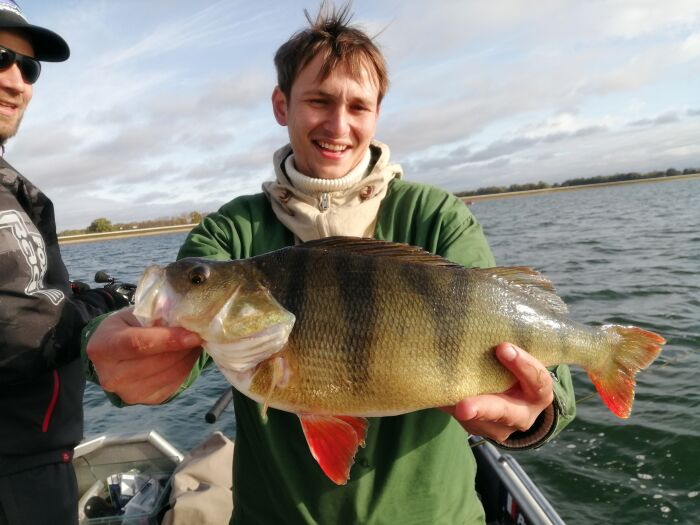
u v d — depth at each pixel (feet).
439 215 2.15
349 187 2.17
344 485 1.94
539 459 5.01
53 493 2.77
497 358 1.88
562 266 14.65
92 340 1.68
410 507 1.94
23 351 2.47
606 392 2.24
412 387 1.86
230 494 3.41
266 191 2.26
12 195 2.62
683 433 5.06
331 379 1.86
